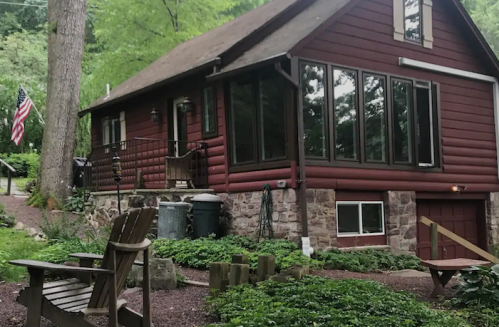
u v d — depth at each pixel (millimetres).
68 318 3617
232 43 10258
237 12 24281
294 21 10609
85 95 20203
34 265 3508
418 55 11125
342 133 9602
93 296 3613
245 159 9898
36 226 10344
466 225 12234
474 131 12234
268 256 5785
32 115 21078
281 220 9023
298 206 8883
